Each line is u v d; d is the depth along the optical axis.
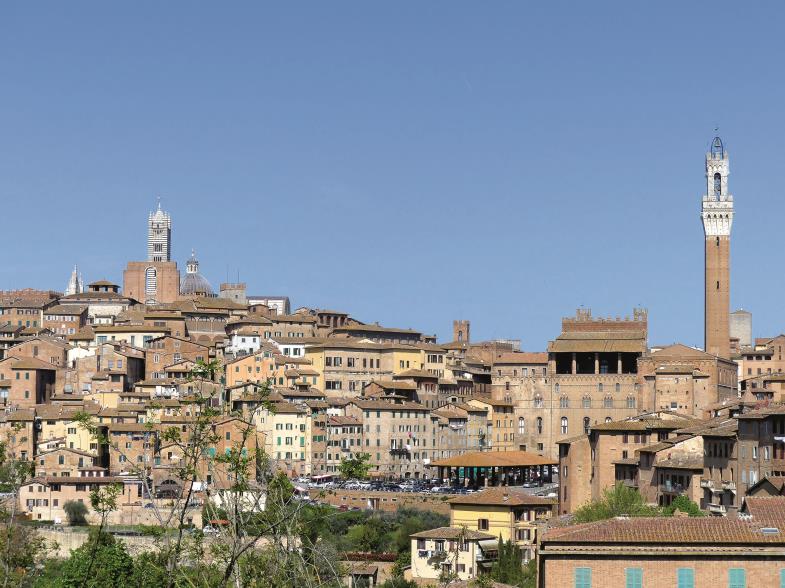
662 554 115.38
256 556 100.75
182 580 97.44
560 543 116.75
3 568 121.50
